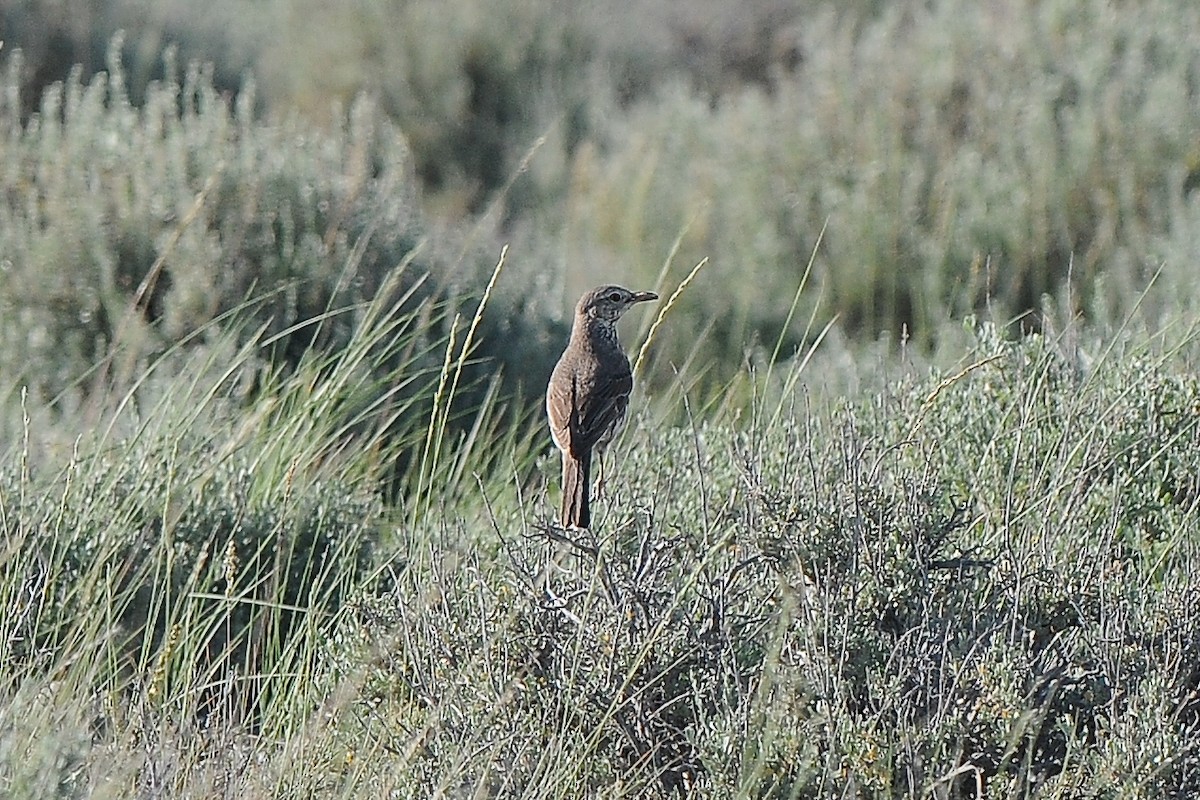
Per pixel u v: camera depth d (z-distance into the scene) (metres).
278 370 12.58
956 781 7.20
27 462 10.16
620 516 9.00
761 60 28.72
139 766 7.11
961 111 20.28
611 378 10.73
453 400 13.85
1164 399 10.20
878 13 28.75
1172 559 9.00
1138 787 7.03
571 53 27.52
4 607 8.54
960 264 17.81
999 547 8.59
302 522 10.38
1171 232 17.58
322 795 7.41
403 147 16.92
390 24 26.48
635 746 7.48
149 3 27.45
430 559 8.59
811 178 19.39
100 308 14.15
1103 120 18.80
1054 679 7.48
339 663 8.41
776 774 7.13
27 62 24.47
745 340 17.45
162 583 9.62
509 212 24.08
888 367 13.92
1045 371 10.32
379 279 14.82
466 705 7.70
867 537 8.07
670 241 19.64
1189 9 21.02
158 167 14.98
